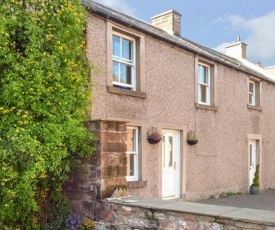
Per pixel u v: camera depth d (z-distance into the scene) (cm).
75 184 518
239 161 1174
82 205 509
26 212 490
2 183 469
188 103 957
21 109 498
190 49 951
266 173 1349
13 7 519
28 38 522
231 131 1141
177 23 1207
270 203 962
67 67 555
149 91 834
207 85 1066
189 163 952
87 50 679
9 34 514
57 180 519
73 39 576
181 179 921
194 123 976
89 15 696
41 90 504
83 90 584
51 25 545
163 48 886
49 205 521
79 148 518
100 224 489
